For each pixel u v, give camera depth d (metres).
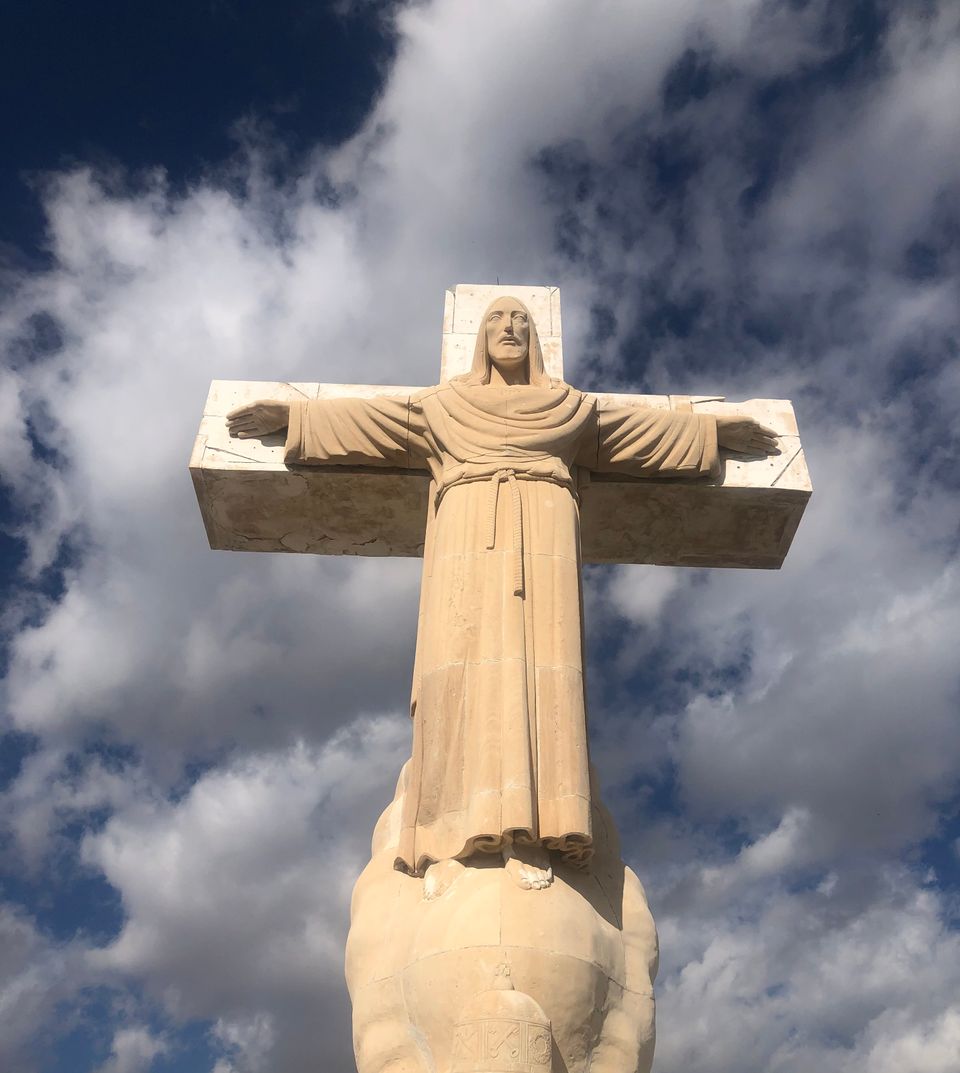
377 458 9.16
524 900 6.57
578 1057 6.30
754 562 10.32
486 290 10.49
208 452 9.41
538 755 7.07
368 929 7.09
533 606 7.64
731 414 9.64
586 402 8.86
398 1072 6.50
